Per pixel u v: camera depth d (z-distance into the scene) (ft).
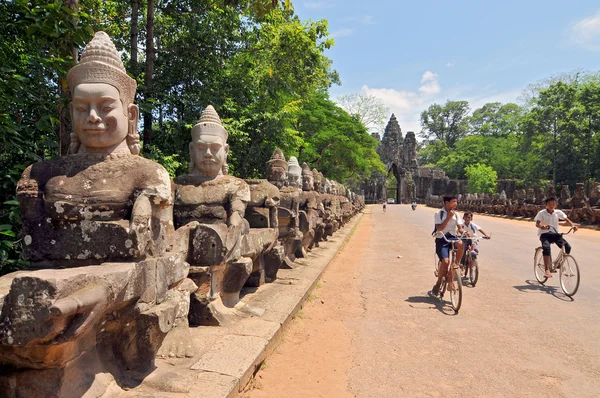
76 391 8.81
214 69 43.39
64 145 22.44
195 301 16.05
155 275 11.10
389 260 40.45
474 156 235.61
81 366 9.22
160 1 41.65
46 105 20.35
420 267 36.47
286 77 49.88
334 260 39.55
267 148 49.93
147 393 10.30
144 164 11.39
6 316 7.31
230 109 43.06
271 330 16.10
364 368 15.21
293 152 63.46
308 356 16.06
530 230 71.10
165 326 11.07
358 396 13.15
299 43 47.11
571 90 146.51
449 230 24.14
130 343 10.69
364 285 29.04
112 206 10.89
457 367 15.37
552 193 92.68
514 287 27.96
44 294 7.11
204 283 16.06
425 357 16.30
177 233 15.16
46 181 10.95
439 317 21.52
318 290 26.94
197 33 39.91
